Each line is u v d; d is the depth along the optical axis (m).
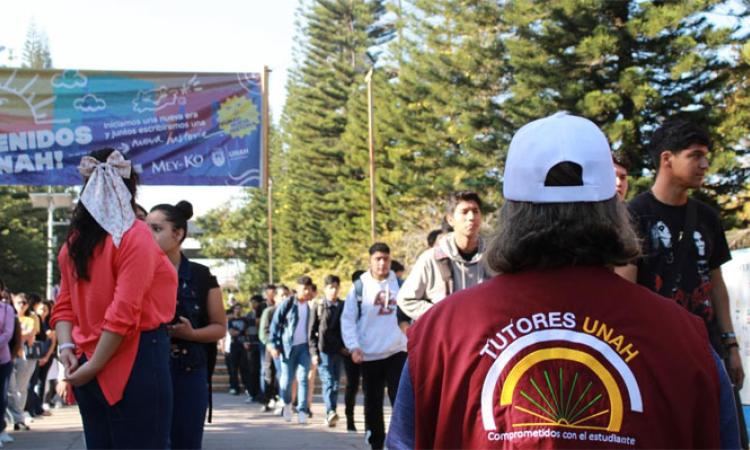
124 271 3.76
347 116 43.78
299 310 13.12
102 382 3.76
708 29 23.36
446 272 6.00
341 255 46.38
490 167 28.52
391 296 8.70
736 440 1.90
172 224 5.38
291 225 54.66
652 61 23.67
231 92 12.17
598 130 2.02
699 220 4.28
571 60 24.30
